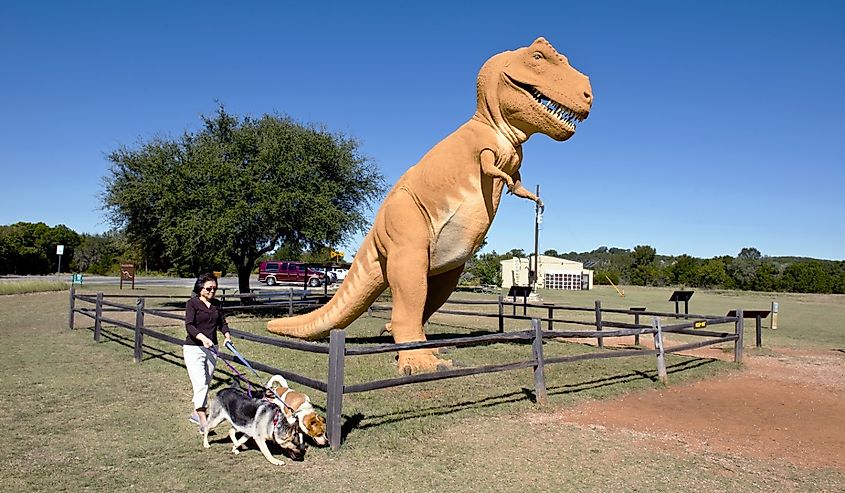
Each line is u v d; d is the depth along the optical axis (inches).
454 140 330.6
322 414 228.1
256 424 179.8
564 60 319.6
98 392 266.2
